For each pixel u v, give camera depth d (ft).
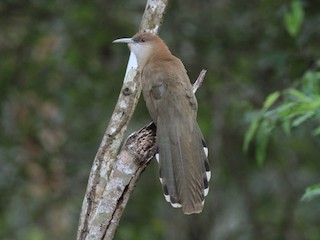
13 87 46.42
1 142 46.68
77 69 46.75
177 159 25.96
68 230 47.93
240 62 45.62
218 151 47.85
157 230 47.01
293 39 40.63
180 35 43.88
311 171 49.19
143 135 25.23
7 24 46.91
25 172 46.75
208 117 47.42
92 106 47.52
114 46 45.60
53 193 47.60
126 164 25.02
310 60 39.83
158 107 27.12
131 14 46.75
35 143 47.52
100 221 24.97
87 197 27.32
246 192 49.24
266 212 49.67
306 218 49.19
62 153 47.52
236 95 46.80
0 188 46.24
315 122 36.78
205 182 25.88
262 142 31.63
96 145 47.73
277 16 38.86
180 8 44.52
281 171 50.29
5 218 46.47
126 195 25.11
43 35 46.03
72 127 48.03
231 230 50.31
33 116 47.80
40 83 46.42
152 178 48.73
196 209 25.27
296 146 48.75
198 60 45.21
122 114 27.91
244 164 49.26
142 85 28.09
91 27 45.60
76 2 45.55
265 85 45.29
